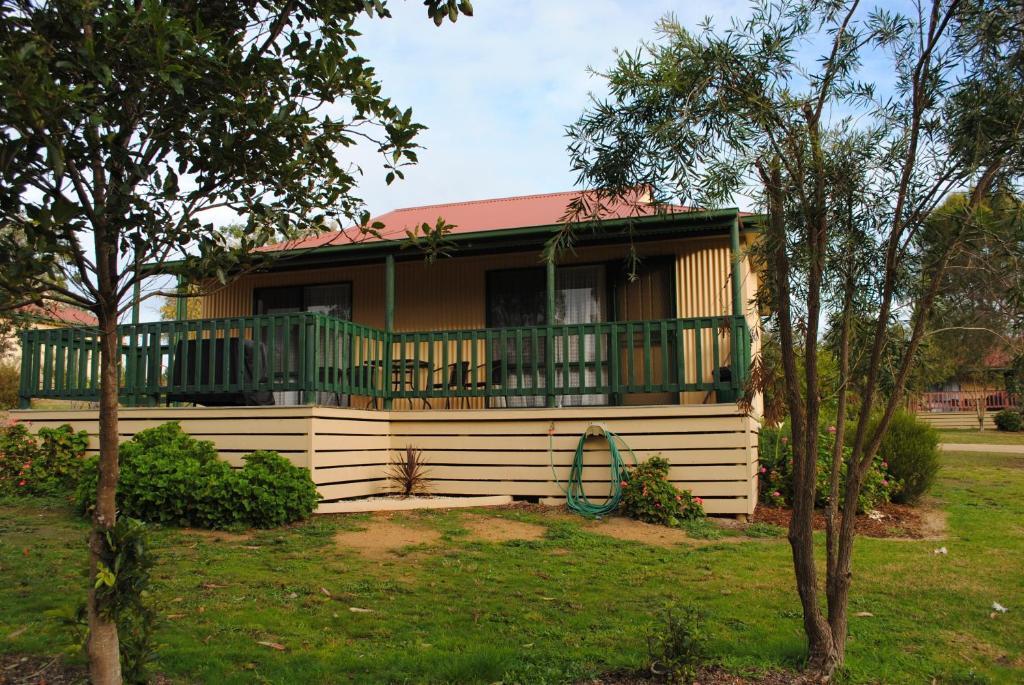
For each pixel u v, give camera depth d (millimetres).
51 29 3307
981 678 4621
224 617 5211
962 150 4258
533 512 9297
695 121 4410
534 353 10195
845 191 4426
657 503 8891
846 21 4410
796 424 4555
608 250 11852
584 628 5230
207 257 3723
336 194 4258
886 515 9664
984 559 7383
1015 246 4191
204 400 11242
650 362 9781
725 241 11422
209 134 3752
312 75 3947
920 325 4320
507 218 13016
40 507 8930
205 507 7980
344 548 7352
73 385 10641
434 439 10367
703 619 5305
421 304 12773
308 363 9305
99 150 3387
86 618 4008
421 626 5219
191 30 3781
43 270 3219
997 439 23188
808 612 4496
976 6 4238
